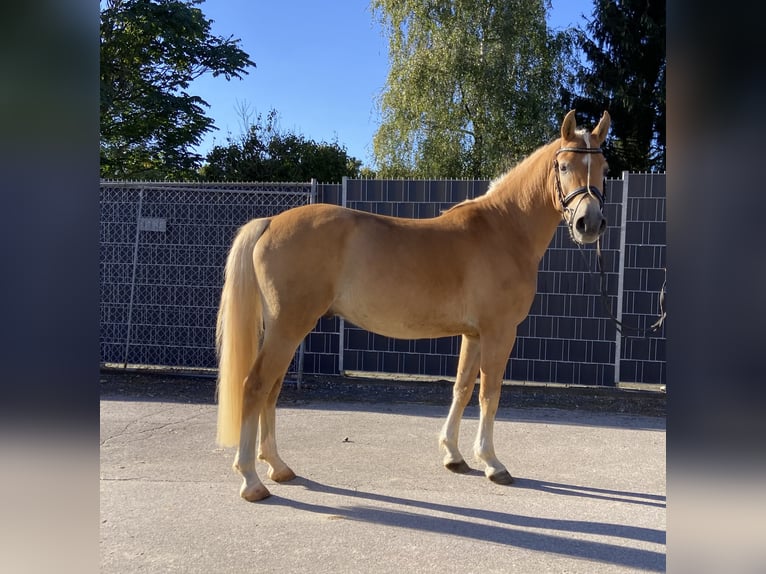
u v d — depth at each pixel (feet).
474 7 45.52
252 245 12.13
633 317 20.86
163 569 8.80
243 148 49.60
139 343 22.70
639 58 61.31
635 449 15.15
